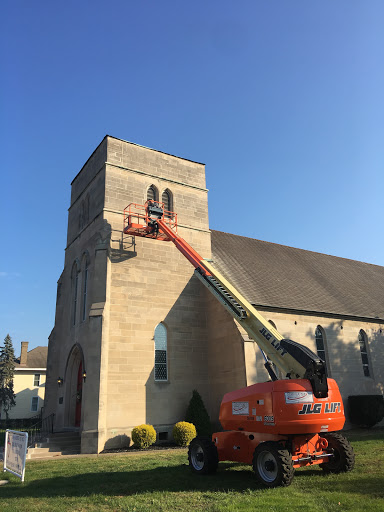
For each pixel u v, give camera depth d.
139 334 19.48
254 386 9.98
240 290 21.41
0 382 41.84
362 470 9.76
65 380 21.50
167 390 19.50
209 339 21.50
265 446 8.91
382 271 36.59
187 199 23.91
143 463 12.44
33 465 13.52
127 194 21.59
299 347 9.82
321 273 29.64
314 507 6.90
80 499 8.29
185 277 22.02
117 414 17.69
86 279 21.83
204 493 8.37
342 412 9.65
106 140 21.94
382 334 26.61
